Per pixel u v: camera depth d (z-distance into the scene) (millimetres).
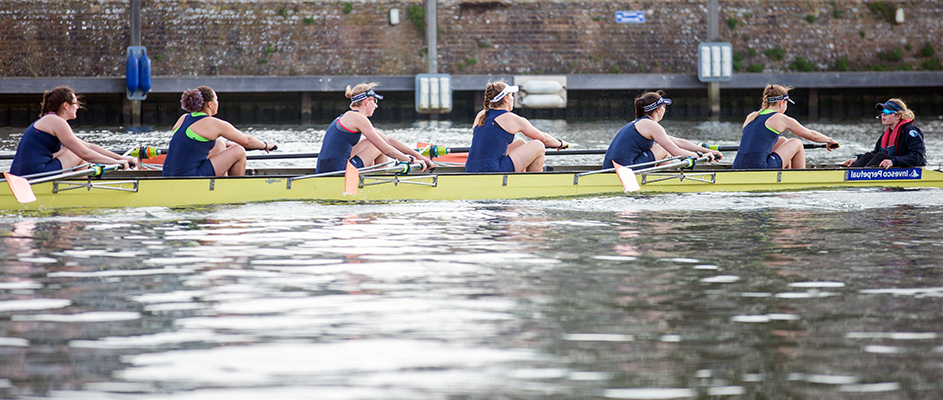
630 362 13328
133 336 14344
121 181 27062
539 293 17188
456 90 84875
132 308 15953
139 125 78125
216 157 29109
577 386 12383
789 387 12352
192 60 83938
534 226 24484
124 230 23516
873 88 89312
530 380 12586
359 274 18703
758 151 31969
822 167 33719
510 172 29578
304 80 81188
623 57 89125
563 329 14883
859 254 20781
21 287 17312
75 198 26812
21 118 78562
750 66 89062
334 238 22641
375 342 14141
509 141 30391
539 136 30625
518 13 87812
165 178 27406
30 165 27125
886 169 32062
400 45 87062
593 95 87562
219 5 84438
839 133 66188
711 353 13719
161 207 27281
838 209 27438
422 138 62531
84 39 82875
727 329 14898
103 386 12172
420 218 25719
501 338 14398
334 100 85938
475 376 12711
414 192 29094
